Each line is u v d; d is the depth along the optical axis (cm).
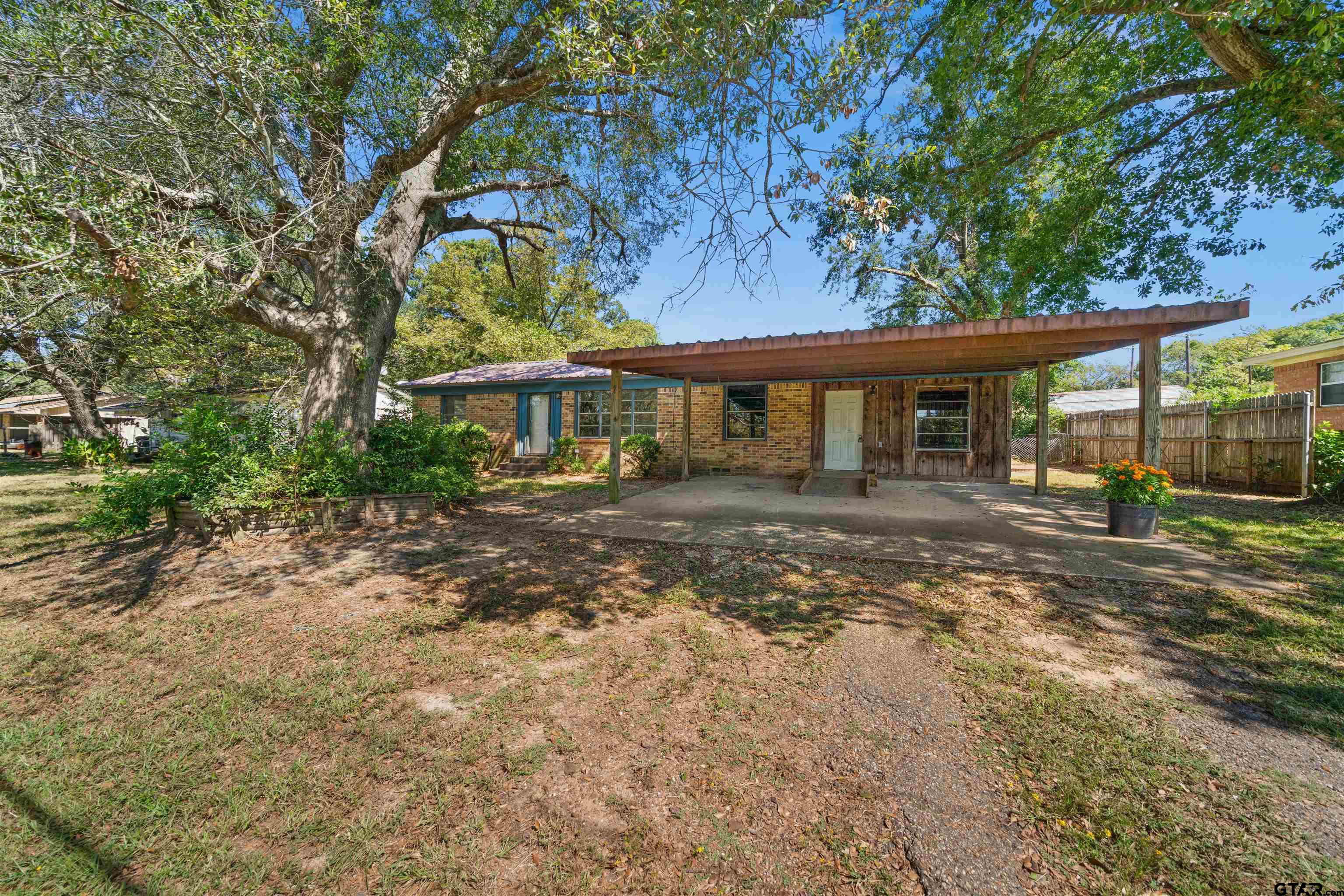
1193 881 161
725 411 1336
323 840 186
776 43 362
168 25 470
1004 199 1130
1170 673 290
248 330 1115
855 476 1121
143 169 560
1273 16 485
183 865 175
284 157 631
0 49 436
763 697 274
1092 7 597
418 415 1018
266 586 465
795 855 176
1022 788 203
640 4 349
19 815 197
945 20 677
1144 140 919
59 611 410
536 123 814
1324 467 802
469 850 180
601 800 203
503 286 2419
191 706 273
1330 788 200
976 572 476
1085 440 1570
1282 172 793
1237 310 485
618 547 594
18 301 451
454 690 288
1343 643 318
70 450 1602
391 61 613
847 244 407
